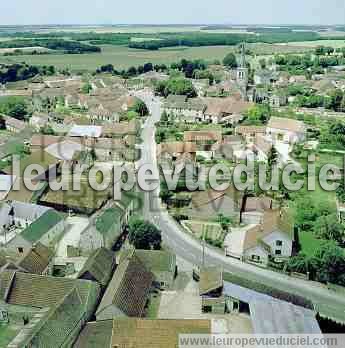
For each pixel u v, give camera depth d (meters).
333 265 105.06
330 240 125.44
